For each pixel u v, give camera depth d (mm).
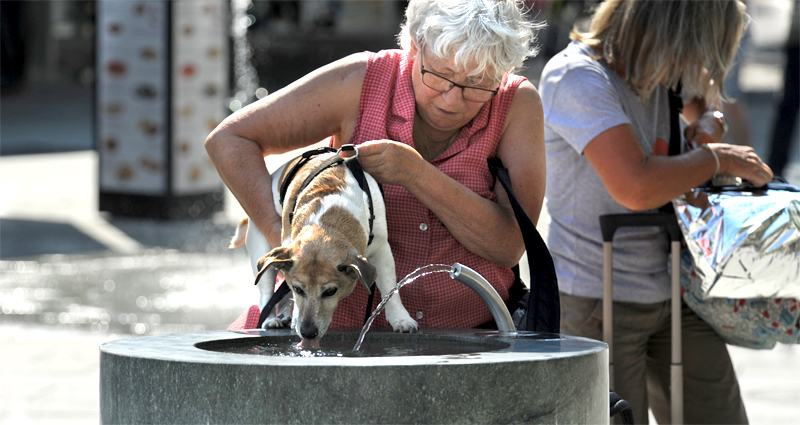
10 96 36250
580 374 2746
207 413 2561
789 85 14086
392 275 3676
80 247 13133
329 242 3570
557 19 31594
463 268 3295
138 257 12664
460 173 3705
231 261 12594
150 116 14773
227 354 2711
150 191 14984
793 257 4133
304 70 38781
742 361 8281
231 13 16922
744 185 4566
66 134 26547
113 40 14812
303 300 3508
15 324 9305
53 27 40844
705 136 4770
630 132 4352
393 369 2500
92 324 9320
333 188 3674
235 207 16688
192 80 14938
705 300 4500
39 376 7539
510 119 3803
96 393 7070
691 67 4457
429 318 3723
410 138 3650
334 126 3818
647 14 4406
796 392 7254
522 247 3807
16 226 14336
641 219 4391
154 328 9172
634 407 4715
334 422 2500
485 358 2633
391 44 39844
